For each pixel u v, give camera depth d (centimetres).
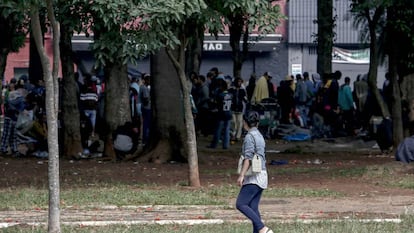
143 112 4756
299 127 5200
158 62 3828
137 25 2648
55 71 1902
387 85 4766
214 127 4619
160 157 3806
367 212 2452
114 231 2052
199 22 2844
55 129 1892
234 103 4916
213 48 8694
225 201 2634
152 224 2183
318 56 5388
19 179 3219
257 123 1878
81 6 2678
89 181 3142
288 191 2842
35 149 4106
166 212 2431
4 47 3962
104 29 2702
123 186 2969
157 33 2642
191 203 2588
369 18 4109
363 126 5091
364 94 5150
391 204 2620
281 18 2859
